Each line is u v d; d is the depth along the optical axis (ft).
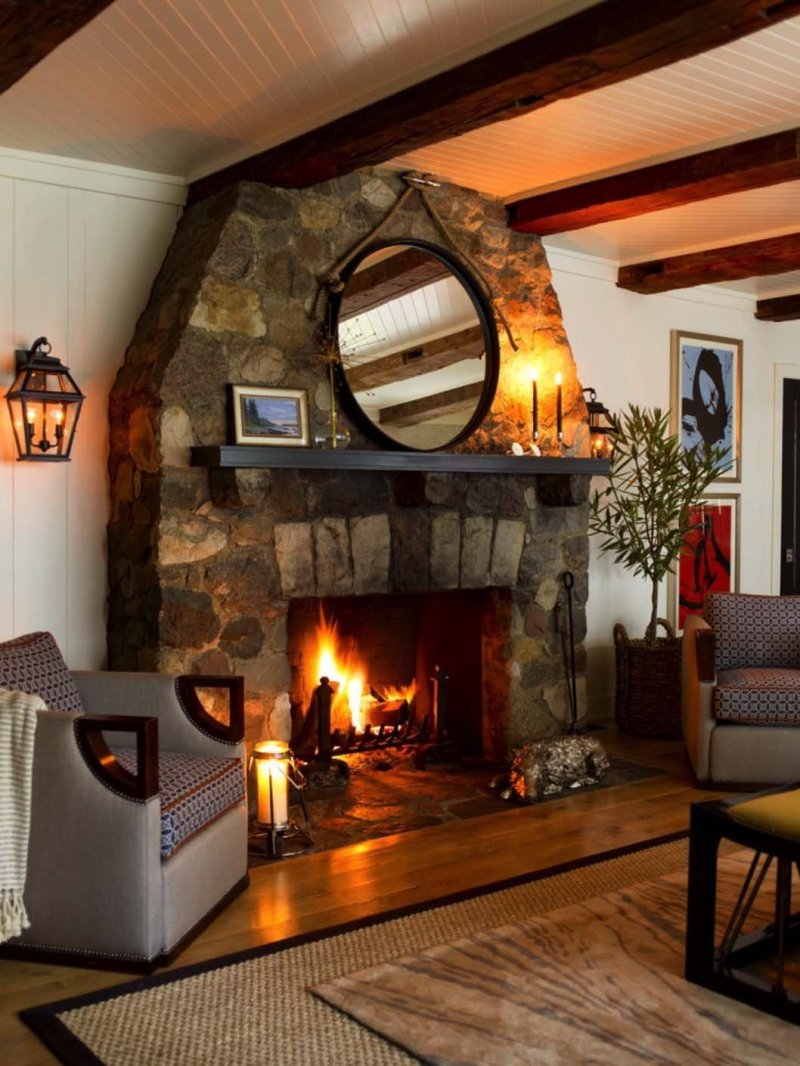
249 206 13.66
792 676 15.07
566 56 9.82
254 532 13.65
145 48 10.46
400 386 15.11
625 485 20.16
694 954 8.81
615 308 19.97
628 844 12.49
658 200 14.75
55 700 10.42
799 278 21.12
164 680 11.16
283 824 12.16
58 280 13.74
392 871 11.62
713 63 10.97
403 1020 8.16
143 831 9.00
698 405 21.63
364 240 14.74
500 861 11.93
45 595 13.75
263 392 13.70
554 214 15.74
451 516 15.49
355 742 16.47
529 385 16.70
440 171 14.99
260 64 10.88
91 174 13.91
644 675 18.03
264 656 13.80
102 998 8.57
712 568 22.13
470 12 9.79
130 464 13.69
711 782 14.84
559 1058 7.59
